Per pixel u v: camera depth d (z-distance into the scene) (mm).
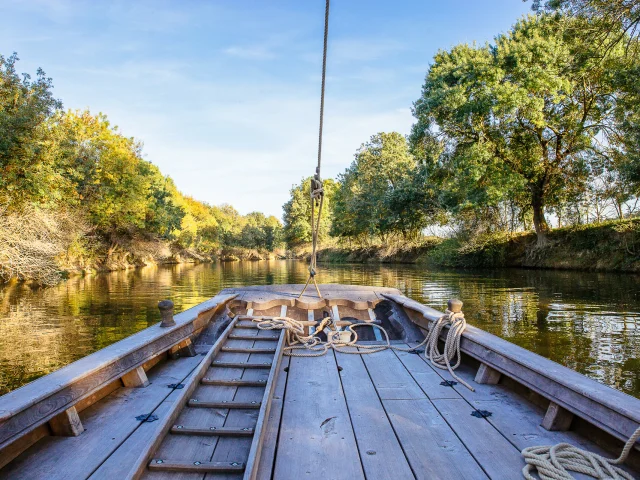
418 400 2725
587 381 2164
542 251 20594
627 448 1755
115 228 27156
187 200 56219
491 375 3008
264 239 62469
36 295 13750
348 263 34406
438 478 1844
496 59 17859
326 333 4258
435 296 11578
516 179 18344
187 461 1829
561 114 18297
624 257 16766
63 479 1835
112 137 25844
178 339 3527
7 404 1828
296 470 1883
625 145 16734
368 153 33250
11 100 13766
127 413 2514
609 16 12320
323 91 3588
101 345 7023
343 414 2498
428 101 19203
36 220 15469
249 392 2674
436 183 23562
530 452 1977
